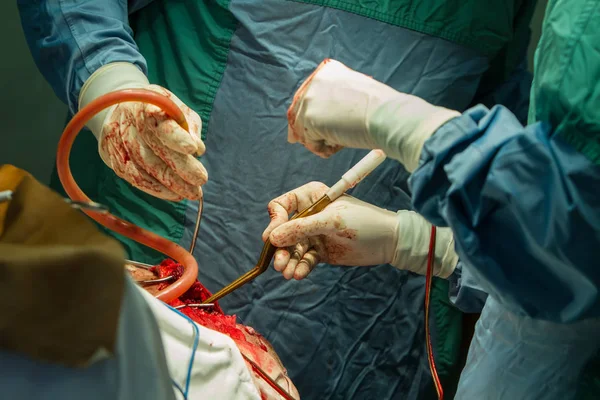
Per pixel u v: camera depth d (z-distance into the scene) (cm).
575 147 70
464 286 118
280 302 146
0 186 48
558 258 73
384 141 86
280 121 142
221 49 143
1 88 169
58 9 134
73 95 135
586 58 70
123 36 138
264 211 144
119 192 145
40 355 41
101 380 44
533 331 93
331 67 95
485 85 157
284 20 140
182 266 108
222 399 72
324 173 143
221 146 145
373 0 140
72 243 42
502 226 75
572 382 90
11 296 39
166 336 66
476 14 139
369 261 123
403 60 140
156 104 92
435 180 76
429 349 109
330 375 148
